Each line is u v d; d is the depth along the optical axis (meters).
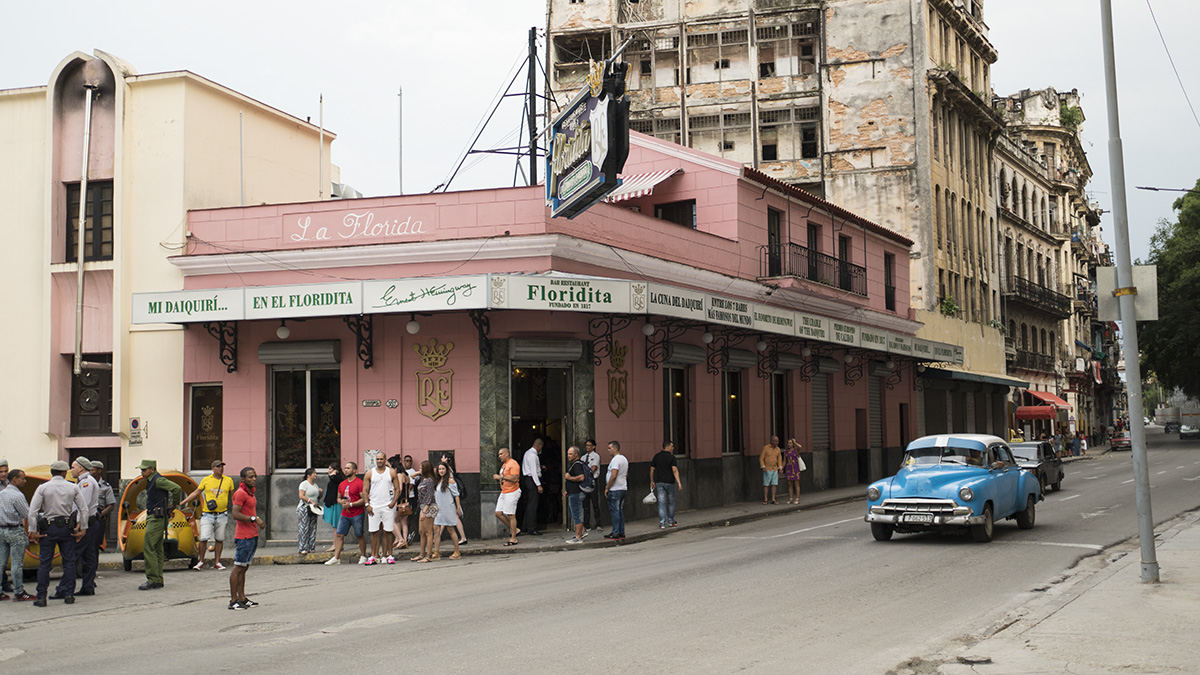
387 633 9.80
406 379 20.30
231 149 23.42
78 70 22.58
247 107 24.11
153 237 21.72
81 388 22.14
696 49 48.06
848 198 45.12
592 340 21.16
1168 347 64.38
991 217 54.47
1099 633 8.92
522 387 20.73
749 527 21.05
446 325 20.20
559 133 18.53
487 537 19.67
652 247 22.94
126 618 12.02
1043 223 67.38
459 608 11.26
